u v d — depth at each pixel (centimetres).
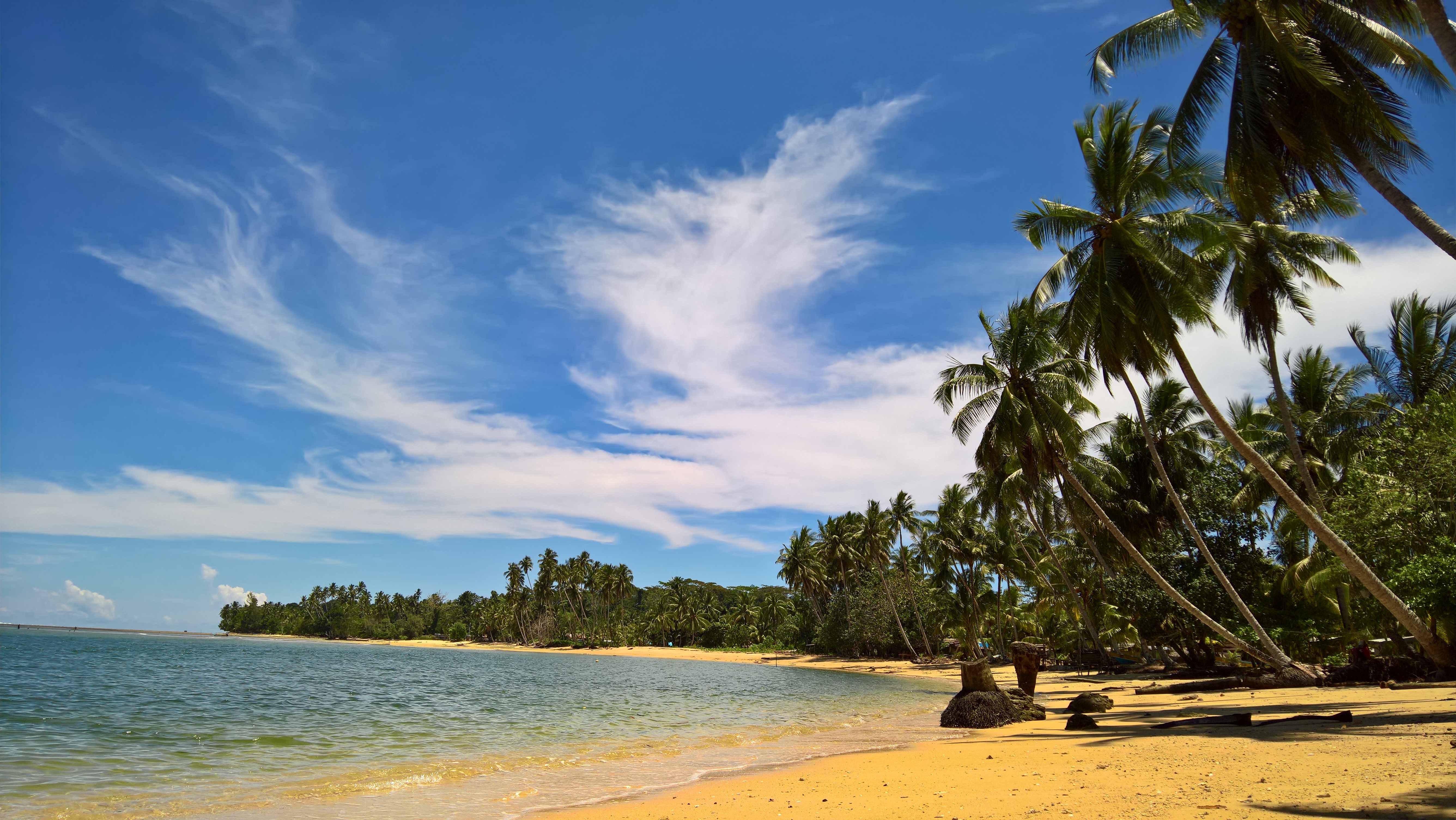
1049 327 2811
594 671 6341
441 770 1362
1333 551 1825
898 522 6775
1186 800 749
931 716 2464
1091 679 3847
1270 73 1439
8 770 1293
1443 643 2011
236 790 1157
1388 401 2741
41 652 7138
